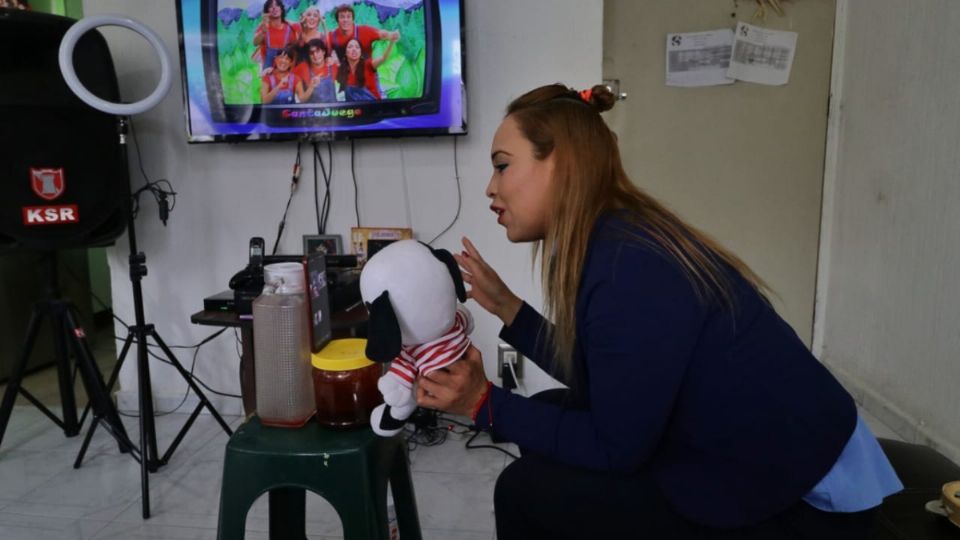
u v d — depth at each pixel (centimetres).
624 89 249
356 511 95
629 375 77
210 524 160
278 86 206
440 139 210
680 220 89
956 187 180
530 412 88
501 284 117
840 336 250
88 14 220
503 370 213
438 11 196
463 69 197
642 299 77
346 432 100
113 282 235
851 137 240
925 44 195
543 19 200
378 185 216
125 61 222
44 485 180
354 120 205
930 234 192
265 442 97
